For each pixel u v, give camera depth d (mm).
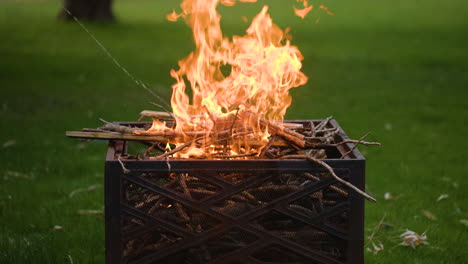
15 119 7816
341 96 9891
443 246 4457
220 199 3152
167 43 15609
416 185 5703
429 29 19469
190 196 3256
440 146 7109
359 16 23297
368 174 6074
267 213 3172
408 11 25094
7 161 6078
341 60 13719
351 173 3139
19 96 9266
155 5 27703
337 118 8305
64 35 16797
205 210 3156
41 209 4961
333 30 18984
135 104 8680
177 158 3350
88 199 5227
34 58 13047
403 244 4449
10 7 25078
